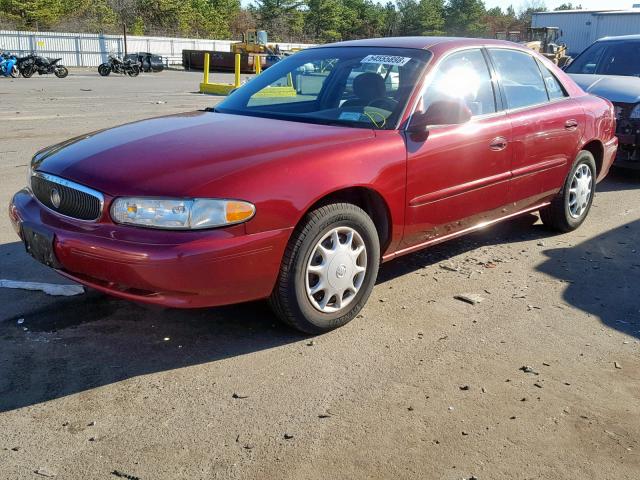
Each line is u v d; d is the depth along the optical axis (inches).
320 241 140.5
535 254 210.4
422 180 159.8
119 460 103.3
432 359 139.0
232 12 3166.8
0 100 624.7
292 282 137.1
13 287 166.7
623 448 111.0
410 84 165.6
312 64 187.0
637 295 178.5
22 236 143.6
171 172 127.6
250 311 158.6
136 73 1253.7
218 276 125.0
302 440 109.9
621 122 309.0
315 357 138.0
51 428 111.0
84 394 121.3
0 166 308.7
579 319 162.1
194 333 146.6
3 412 114.9
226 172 127.8
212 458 104.5
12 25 2075.5
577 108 218.8
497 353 142.8
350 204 145.3
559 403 123.8
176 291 123.8
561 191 220.8
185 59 1672.0
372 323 155.5
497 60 192.7
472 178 175.5
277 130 151.8
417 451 108.0
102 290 129.5
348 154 144.0
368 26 3395.7
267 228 129.4
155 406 118.4
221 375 129.7
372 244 151.9
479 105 181.0
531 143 195.3
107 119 494.9
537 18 1793.8
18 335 142.6
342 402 121.6
